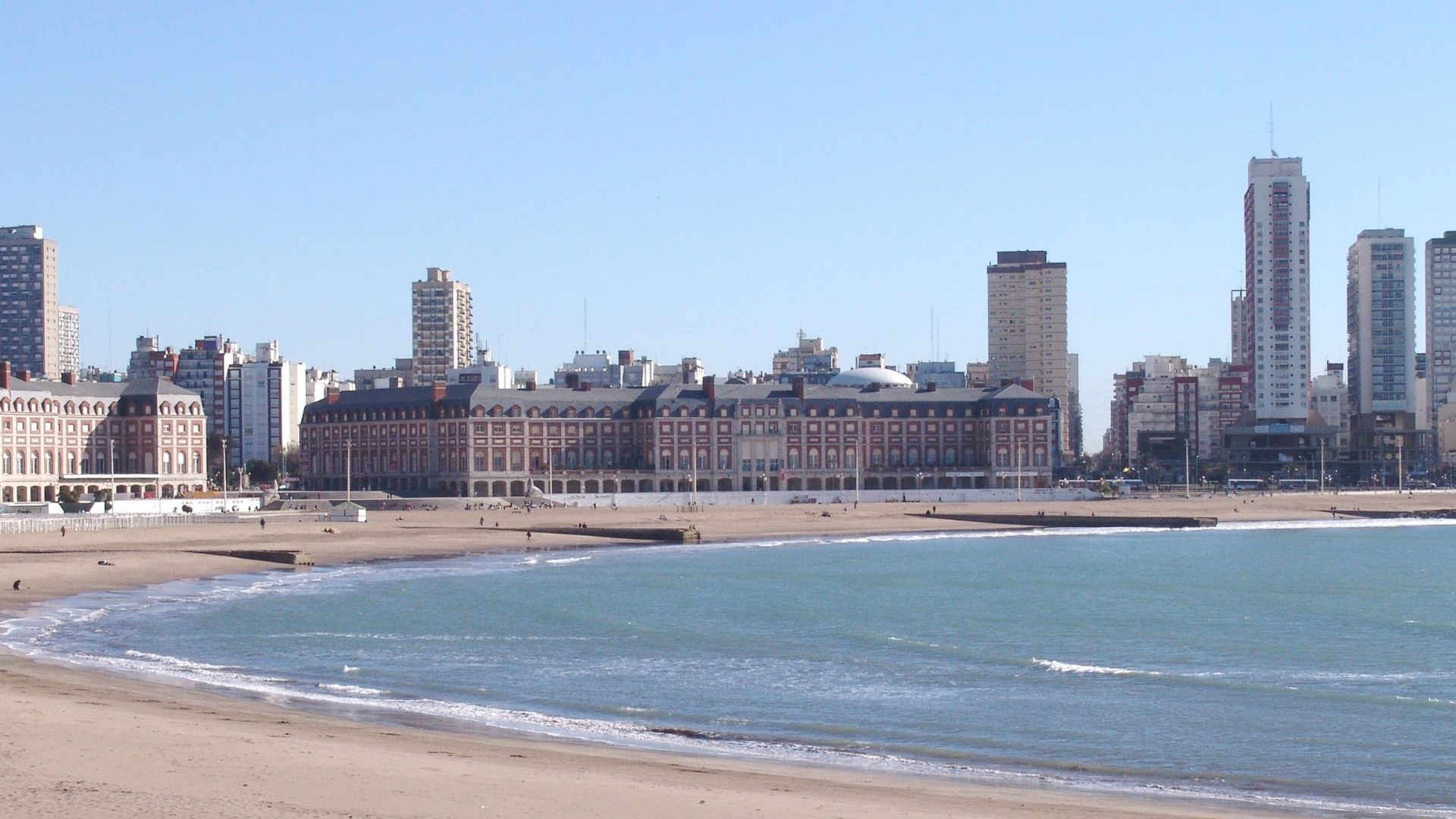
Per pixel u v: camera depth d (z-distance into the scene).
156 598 130.62
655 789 52.91
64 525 187.50
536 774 55.03
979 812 52.38
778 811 49.94
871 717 79.62
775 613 129.62
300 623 115.25
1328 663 104.19
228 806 46.66
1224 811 57.91
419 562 180.88
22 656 89.81
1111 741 74.50
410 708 76.06
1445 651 110.31
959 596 147.12
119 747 55.50
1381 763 70.06
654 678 91.81
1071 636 117.44
